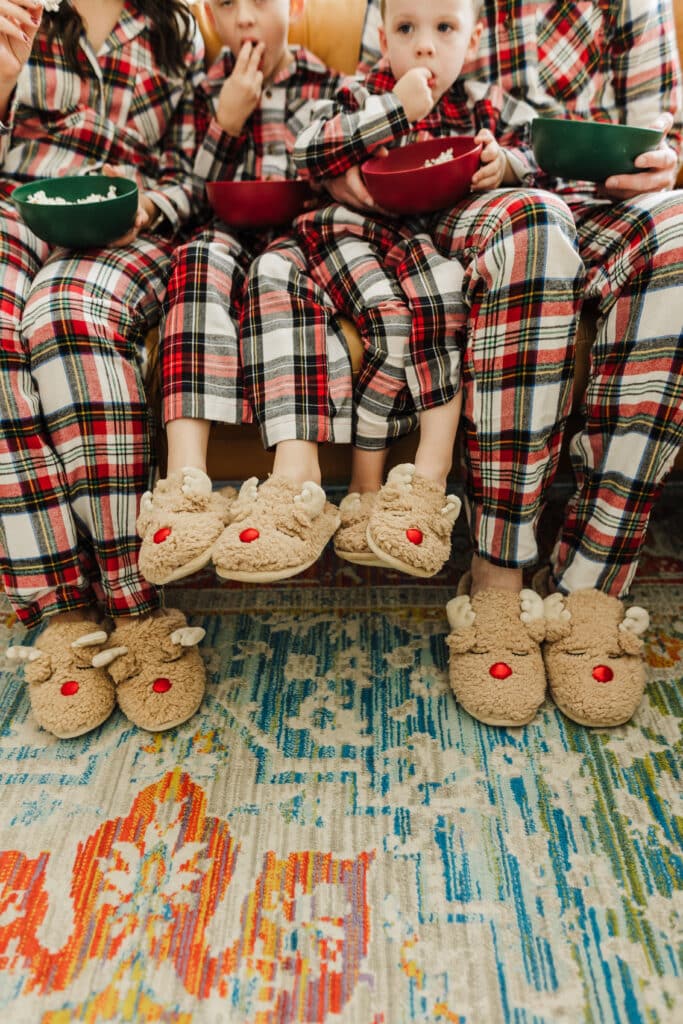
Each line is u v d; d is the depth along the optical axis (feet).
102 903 2.40
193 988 2.18
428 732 2.99
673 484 4.73
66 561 3.00
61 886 2.45
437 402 2.97
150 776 2.83
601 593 3.10
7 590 3.04
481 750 2.90
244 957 2.25
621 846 2.54
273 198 3.31
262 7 3.31
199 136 3.88
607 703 2.88
